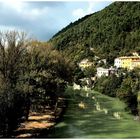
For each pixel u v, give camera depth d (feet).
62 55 448.65
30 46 290.56
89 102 391.86
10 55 231.50
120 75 537.24
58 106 338.54
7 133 184.75
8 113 182.60
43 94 250.37
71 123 251.39
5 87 188.75
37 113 283.59
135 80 461.78
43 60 293.02
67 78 422.41
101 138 201.77
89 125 245.24
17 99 191.31
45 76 258.57
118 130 228.22
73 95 476.54
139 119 273.95
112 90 478.59
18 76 224.94
